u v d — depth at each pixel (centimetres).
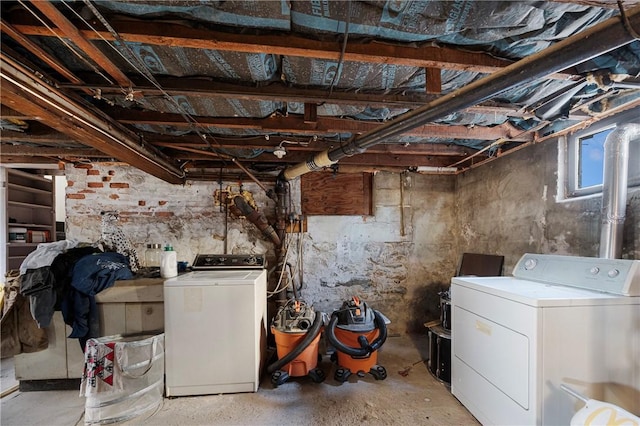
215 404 213
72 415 202
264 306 278
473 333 196
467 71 144
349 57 126
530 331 149
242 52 132
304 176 361
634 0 99
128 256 278
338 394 226
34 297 210
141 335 228
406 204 371
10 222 417
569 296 154
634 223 181
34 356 232
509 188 285
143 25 113
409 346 324
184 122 199
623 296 153
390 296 366
